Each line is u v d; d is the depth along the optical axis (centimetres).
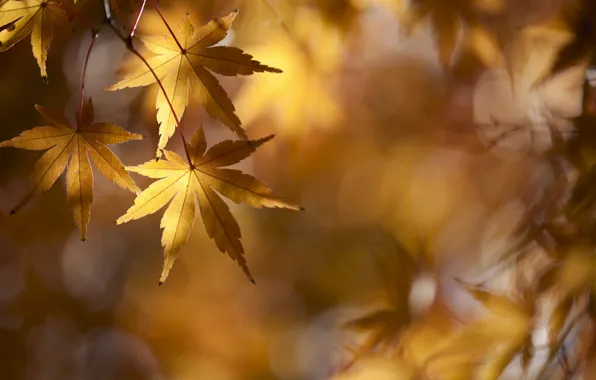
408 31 117
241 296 211
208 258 203
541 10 117
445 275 116
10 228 156
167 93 103
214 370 200
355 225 189
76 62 137
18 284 166
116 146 161
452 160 150
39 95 131
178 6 113
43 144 102
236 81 131
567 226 111
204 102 103
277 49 117
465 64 122
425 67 141
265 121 131
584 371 110
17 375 163
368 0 117
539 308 111
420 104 146
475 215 141
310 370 208
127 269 197
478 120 136
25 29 104
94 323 183
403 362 113
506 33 117
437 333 114
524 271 112
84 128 103
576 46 112
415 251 116
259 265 208
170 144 131
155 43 103
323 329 207
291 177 171
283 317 213
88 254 185
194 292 202
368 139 151
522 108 118
